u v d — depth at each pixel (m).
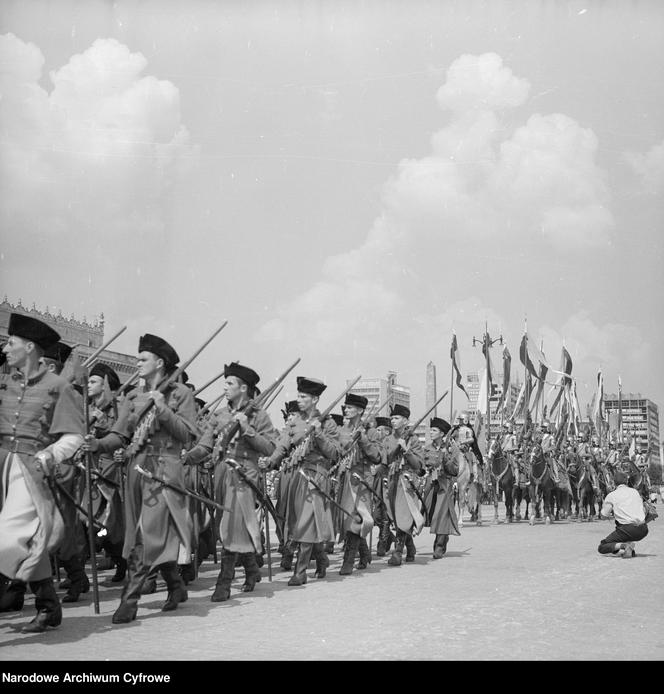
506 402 32.91
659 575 12.00
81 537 9.77
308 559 11.07
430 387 29.16
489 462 25.69
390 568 13.10
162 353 9.02
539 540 18.39
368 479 12.77
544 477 24.64
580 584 11.05
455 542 18.00
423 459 14.55
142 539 8.37
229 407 10.52
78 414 7.77
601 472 29.53
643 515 14.70
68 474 9.18
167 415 8.53
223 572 9.68
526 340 31.53
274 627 8.00
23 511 7.32
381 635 7.61
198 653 6.88
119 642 7.30
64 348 10.74
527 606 9.22
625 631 7.84
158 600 9.84
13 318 7.68
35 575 7.33
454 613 8.76
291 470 11.53
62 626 8.04
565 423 32.88
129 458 8.59
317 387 11.50
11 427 7.54
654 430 52.75
